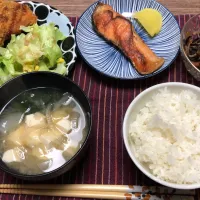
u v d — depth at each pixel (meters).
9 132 0.26
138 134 0.25
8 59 0.30
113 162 0.27
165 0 0.35
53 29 0.31
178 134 0.24
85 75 0.31
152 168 0.24
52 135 0.26
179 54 0.31
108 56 0.31
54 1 0.36
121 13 0.34
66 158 0.25
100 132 0.28
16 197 0.26
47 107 0.27
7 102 0.28
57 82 0.27
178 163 0.24
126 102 0.29
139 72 0.30
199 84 0.30
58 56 0.31
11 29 0.32
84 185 0.25
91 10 0.33
